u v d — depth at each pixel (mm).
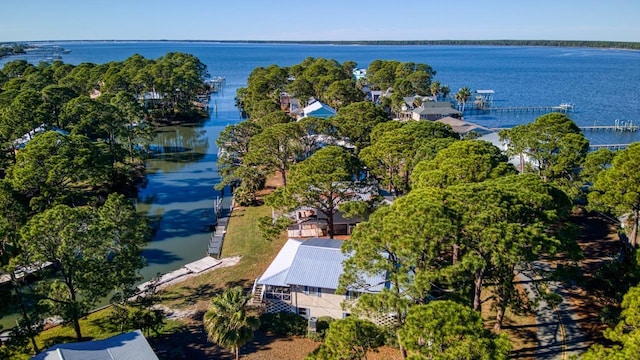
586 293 33969
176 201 62531
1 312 29578
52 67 154875
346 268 26484
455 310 20406
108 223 31344
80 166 50562
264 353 29891
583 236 44875
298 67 155375
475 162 37000
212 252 45500
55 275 39438
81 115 76812
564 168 46156
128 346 25750
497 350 19000
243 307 27391
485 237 24047
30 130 73062
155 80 122688
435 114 104812
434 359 18719
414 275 25531
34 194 50375
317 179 39406
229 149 68562
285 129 59188
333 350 21781
